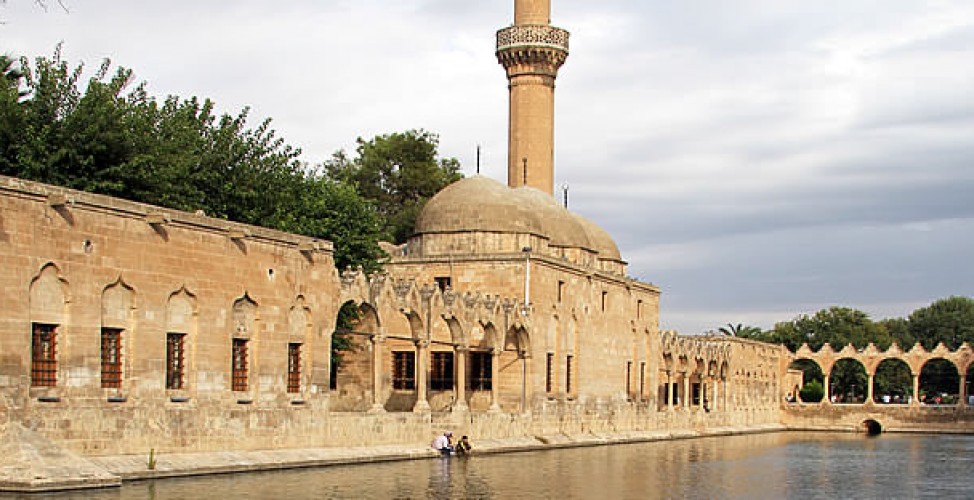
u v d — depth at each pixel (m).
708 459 67.38
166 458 44.16
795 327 169.38
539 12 100.62
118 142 52.38
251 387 49.91
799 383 144.88
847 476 57.88
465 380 72.94
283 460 49.34
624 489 46.28
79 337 41.00
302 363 53.41
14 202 38.53
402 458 57.09
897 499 46.75
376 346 58.91
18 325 38.47
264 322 50.62
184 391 46.06
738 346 121.19
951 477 58.25
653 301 97.44
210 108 66.38
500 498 41.03
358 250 72.25
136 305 43.56
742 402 122.19
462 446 61.66
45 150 49.66
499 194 79.81
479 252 76.06
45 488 36.25
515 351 73.50
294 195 69.19
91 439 41.22
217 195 62.53
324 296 54.69
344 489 41.34
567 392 79.69
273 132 67.75
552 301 76.69
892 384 162.62
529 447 70.12
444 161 123.50
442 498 40.22
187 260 46.19
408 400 73.56
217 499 35.88
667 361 101.38
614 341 88.06
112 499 34.53
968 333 164.75
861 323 168.38
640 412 91.88
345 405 73.75
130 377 43.25
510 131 100.62
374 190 116.81
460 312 65.38
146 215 44.12
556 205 89.12
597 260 89.94
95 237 41.81
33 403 38.94
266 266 50.81
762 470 60.12
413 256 77.12
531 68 100.00
